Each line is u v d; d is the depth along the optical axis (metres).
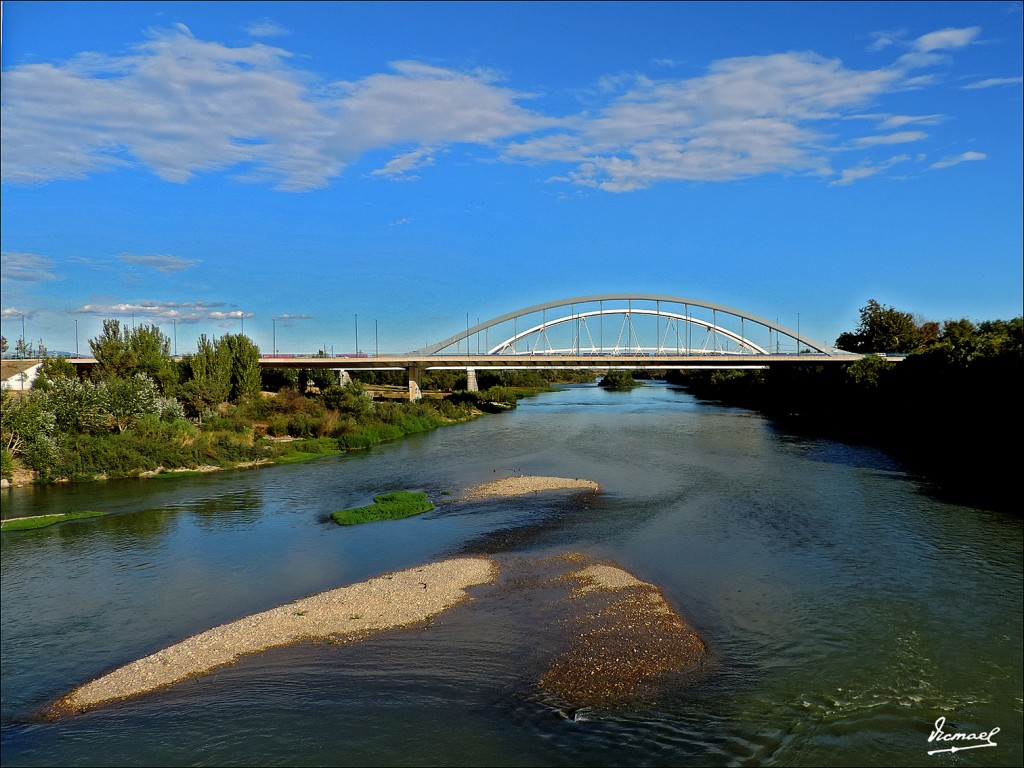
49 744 16.77
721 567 27.78
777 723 16.89
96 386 57.19
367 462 57.47
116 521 37.28
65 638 22.72
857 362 86.50
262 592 26.56
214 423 64.88
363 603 24.62
